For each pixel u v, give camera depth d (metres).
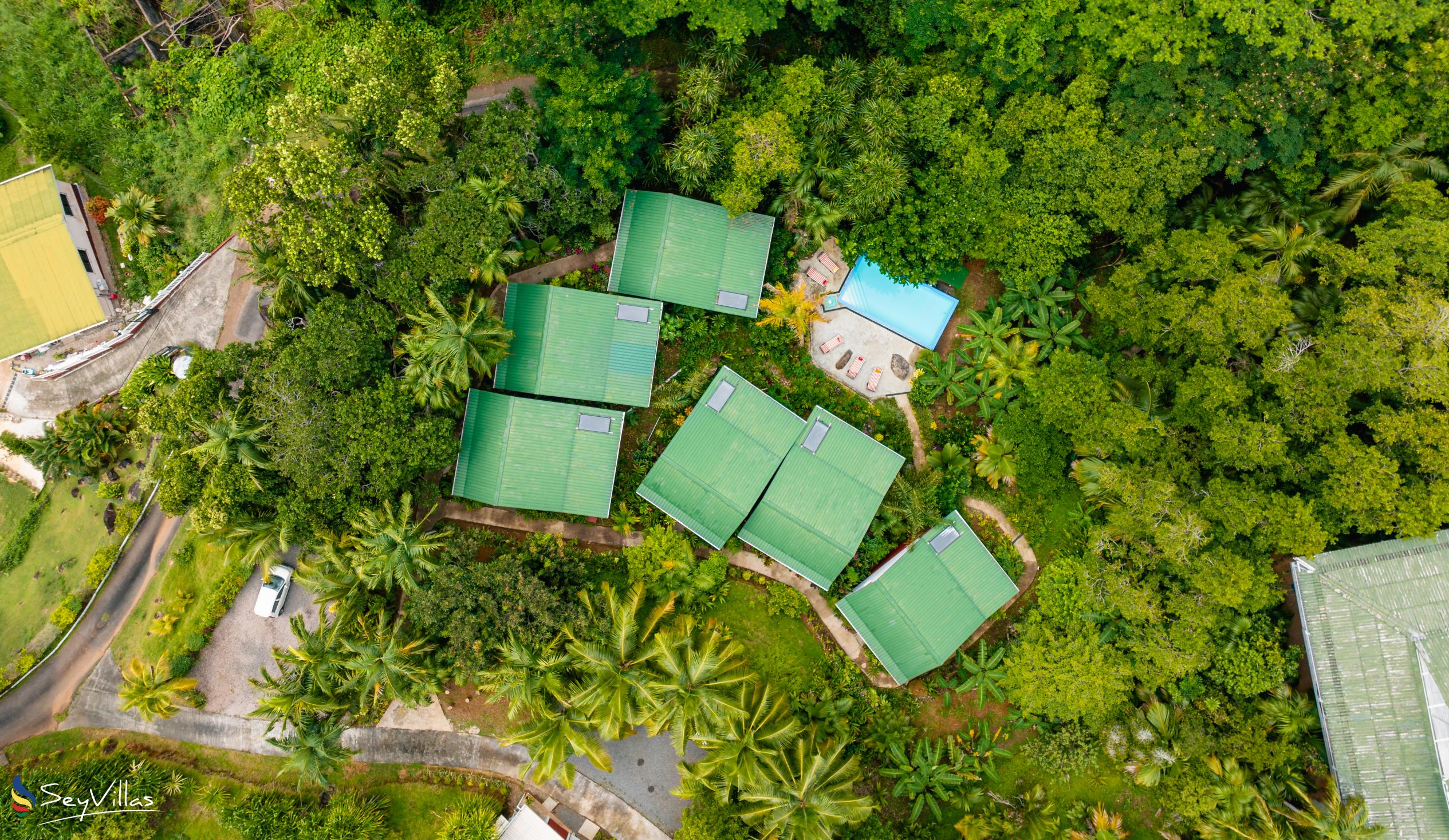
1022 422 32.22
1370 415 26.78
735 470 33.25
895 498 33.47
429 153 30.69
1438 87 27.00
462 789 34.12
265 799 33.66
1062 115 30.36
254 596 35.47
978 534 34.78
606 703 27.19
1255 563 28.44
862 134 31.19
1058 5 28.78
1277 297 27.08
